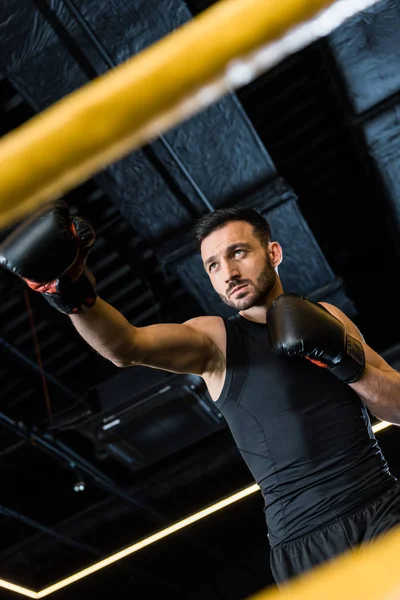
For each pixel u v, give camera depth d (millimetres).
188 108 553
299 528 1232
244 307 1357
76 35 3066
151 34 3137
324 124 4180
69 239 1008
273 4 510
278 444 1273
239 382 1312
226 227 1405
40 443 4922
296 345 1239
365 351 1443
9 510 5648
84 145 539
